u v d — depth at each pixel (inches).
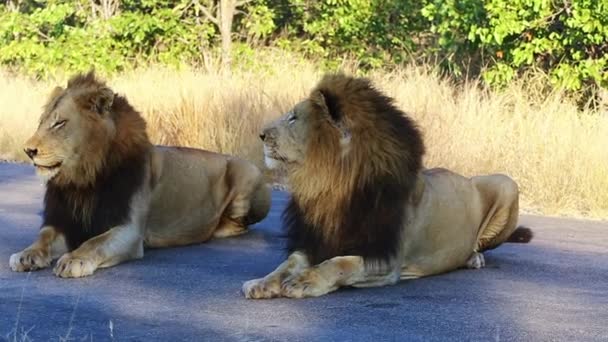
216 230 407.8
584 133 549.6
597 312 281.7
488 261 358.0
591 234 424.5
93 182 342.0
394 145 302.8
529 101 661.9
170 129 668.1
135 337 253.6
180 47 1018.7
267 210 420.8
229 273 333.1
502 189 354.0
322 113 298.5
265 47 1039.6
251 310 280.5
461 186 341.4
